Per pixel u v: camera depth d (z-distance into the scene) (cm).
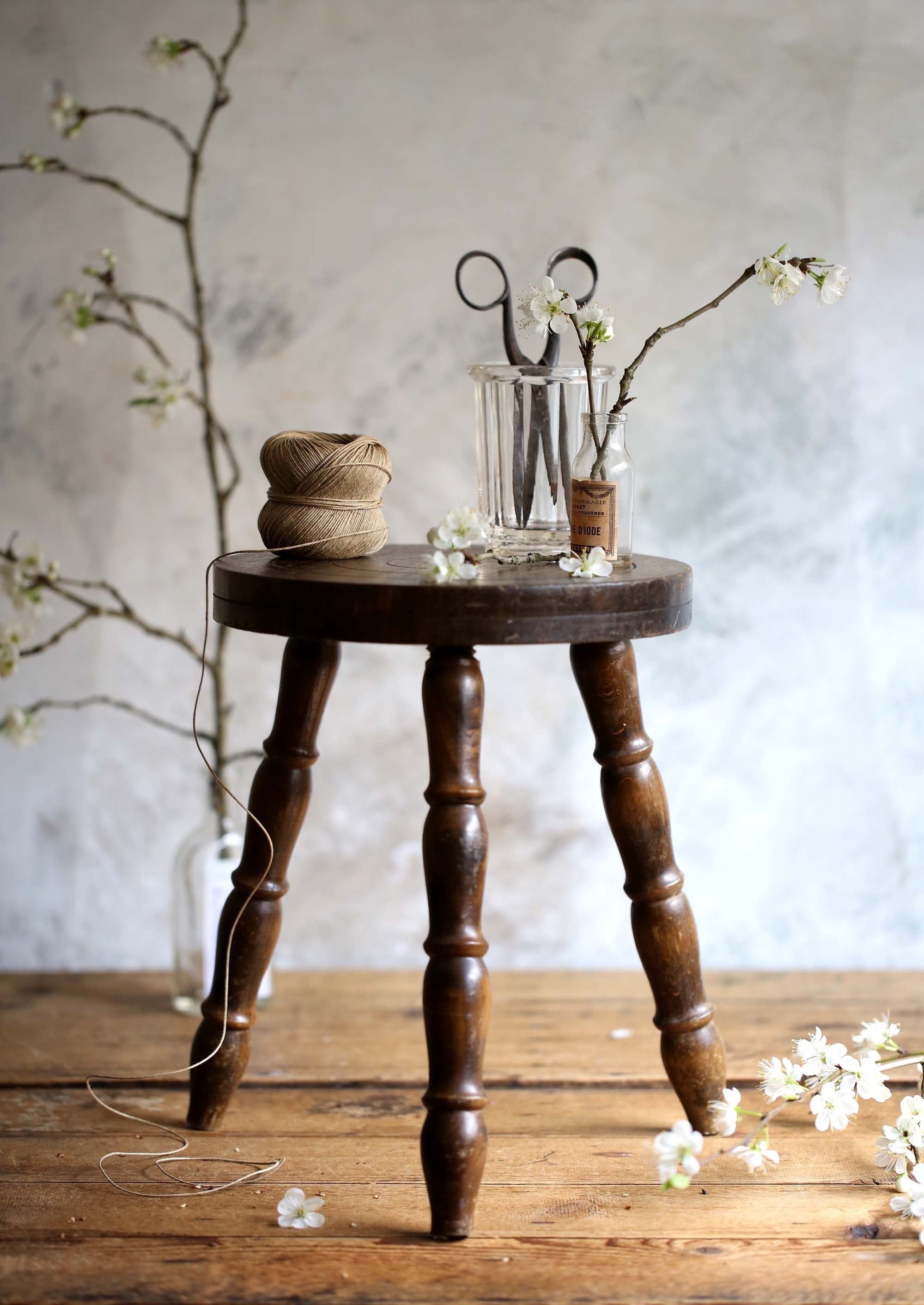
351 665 214
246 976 156
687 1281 126
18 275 207
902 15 199
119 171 205
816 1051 143
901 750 214
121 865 220
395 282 207
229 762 199
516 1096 169
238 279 207
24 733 197
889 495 210
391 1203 141
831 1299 123
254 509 212
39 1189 144
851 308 205
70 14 203
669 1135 126
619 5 201
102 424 210
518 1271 128
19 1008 201
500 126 203
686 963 149
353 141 204
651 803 146
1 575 188
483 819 134
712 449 209
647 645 213
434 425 209
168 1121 161
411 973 219
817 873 217
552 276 201
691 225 204
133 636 214
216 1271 128
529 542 152
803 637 213
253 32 202
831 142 202
